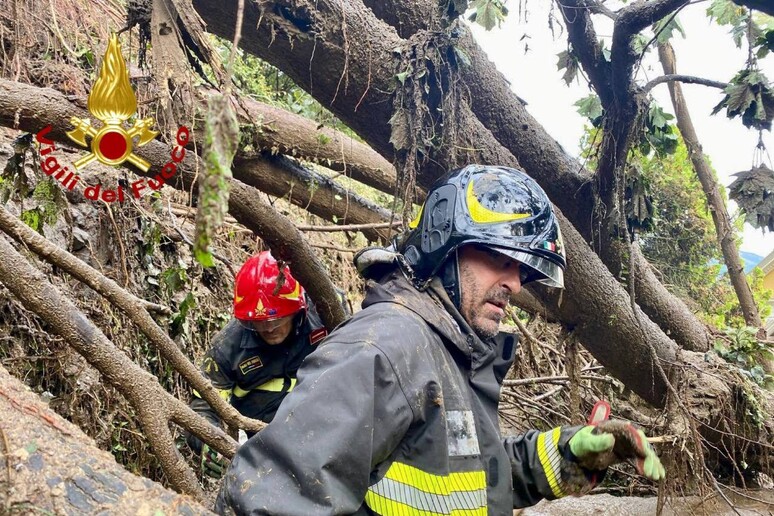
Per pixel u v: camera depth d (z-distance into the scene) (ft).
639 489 13.28
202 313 12.25
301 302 9.53
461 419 5.08
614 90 9.46
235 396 9.95
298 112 13.19
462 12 8.04
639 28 8.74
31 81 9.67
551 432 6.31
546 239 5.68
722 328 13.66
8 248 5.58
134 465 9.20
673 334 12.87
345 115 8.89
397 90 8.25
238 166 9.90
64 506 3.71
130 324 9.66
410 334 4.98
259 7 7.75
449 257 5.70
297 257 8.75
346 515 4.38
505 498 5.33
